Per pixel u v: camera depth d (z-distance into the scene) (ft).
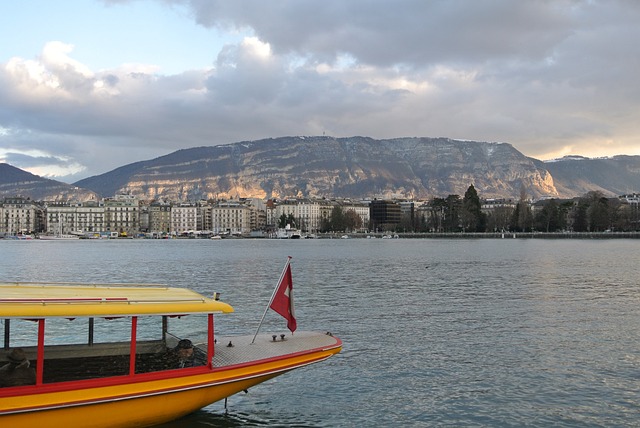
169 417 80.53
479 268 371.97
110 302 77.20
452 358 127.85
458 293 237.45
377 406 98.94
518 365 122.31
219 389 82.02
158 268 387.55
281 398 102.17
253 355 86.12
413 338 147.84
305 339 94.02
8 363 78.74
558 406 98.99
